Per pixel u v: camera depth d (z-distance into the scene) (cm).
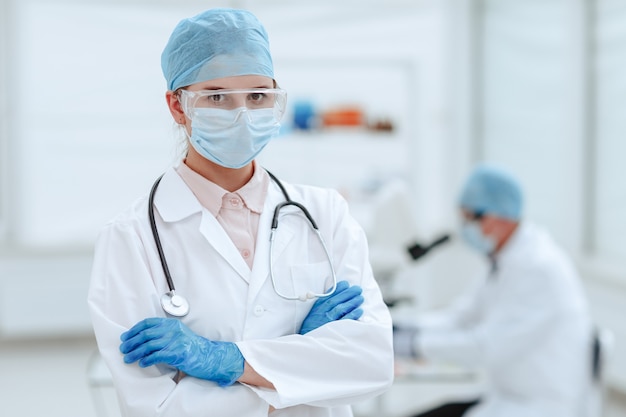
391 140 467
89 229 445
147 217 120
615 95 359
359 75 465
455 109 478
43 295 433
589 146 379
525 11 432
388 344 117
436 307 478
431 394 353
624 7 348
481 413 231
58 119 435
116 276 113
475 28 480
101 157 441
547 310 222
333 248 127
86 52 431
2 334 436
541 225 429
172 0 430
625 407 332
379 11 461
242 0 438
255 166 128
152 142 443
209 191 122
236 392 110
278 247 121
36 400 360
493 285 243
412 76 455
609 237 370
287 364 112
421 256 256
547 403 222
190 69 114
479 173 236
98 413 214
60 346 447
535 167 432
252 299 116
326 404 115
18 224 435
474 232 240
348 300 120
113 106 438
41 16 425
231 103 115
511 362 226
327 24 455
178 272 117
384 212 276
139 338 107
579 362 223
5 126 428
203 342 109
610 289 349
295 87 463
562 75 398
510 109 455
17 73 423
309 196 131
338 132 439
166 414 106
